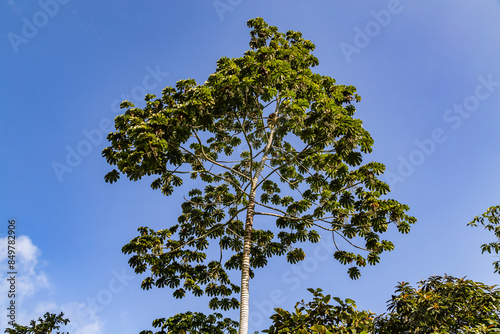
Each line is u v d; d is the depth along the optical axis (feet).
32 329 49.01
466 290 24.94
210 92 32.68
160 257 43.50
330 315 24.25
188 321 47.55
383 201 36.01
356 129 31.55
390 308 25.80
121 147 38.65
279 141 48.91
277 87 36.29
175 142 32.45
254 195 41.63
